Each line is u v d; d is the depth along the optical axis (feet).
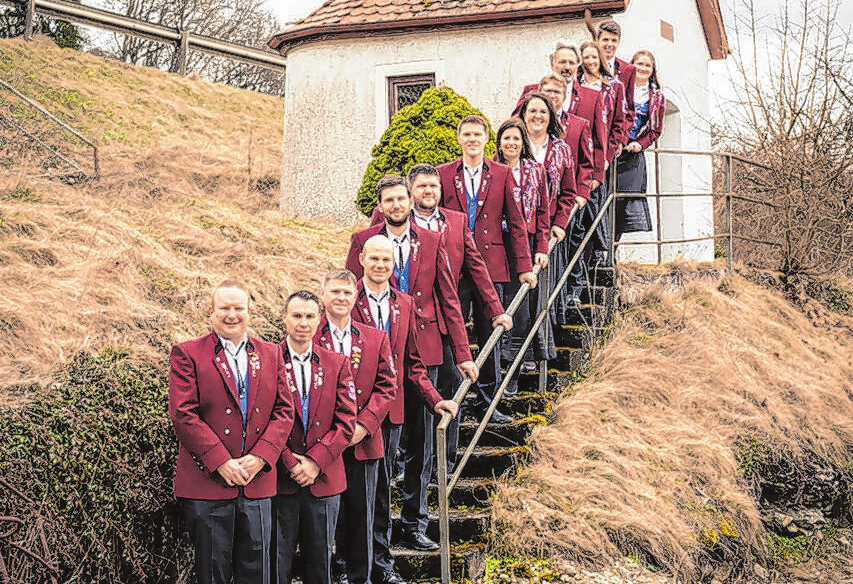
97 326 20.92
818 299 34.35
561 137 21.67
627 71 25.82
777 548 22.71
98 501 15.79
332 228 35.68
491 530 18.74
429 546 16.99
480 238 19.51
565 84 22.45
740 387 26.14
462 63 38.93
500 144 20.30
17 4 57.72
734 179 37.93
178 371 14.23
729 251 33.14
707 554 20.66
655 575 19.38
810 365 29.17
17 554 14.38
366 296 16.34
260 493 14.37
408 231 17.13
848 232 34.37
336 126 40.68
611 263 28.02
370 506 15.64
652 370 25.30
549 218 20.83
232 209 34.99
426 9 39.32
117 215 28.55
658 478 21.70
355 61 40.42
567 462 21.12
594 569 19.17
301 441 14.96
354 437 15.14
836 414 27.14
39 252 24.18
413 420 16.83
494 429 20.56
